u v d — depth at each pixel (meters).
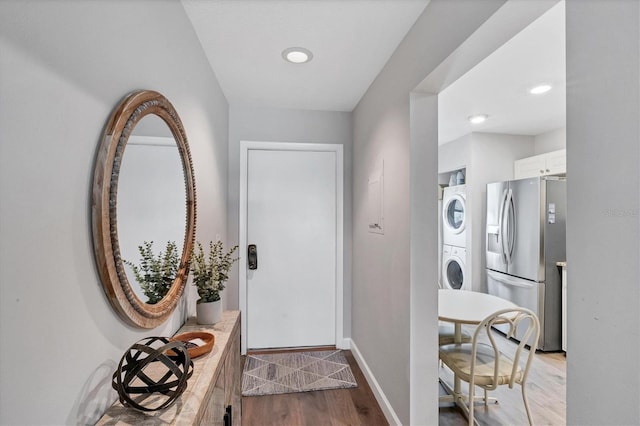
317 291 3.17
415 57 1.69
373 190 2.41
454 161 4.33
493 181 4.03
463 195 4.11
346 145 3.15
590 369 0.77
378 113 2.31
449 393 2.41
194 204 1.58
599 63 0.74
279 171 3.12
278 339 3.13
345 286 3.15
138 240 1.03
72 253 0.72
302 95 2.74
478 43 1.26
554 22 1.70
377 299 2.30
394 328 1.97
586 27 0.77
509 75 2.38
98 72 0.82
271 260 3.11
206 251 2.04
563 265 3.16
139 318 1.02
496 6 1.07
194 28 1.74
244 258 3.04
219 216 2.51
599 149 0.74
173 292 1.33
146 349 0.85
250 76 2.36
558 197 3.20
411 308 1.74
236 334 1.64
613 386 0.71
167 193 1.28
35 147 0.61
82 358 0.76
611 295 0.72
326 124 3.13
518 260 3.40
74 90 0.73
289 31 1.78
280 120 3.06
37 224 0.62
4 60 0.54
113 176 0.85
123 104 0.91
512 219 3.47
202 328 1.52
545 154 3.63
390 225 2.05
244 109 3.02
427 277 1.75
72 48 0.72
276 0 1.52
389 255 2.06
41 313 0.63
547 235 3.18
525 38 1.86
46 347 0.64
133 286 1.00
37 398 0.62
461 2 1.27
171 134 1.32
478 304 2.28
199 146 1.87
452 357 2.09
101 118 0.84
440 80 1.61
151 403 0.90
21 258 0.58
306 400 2.29
